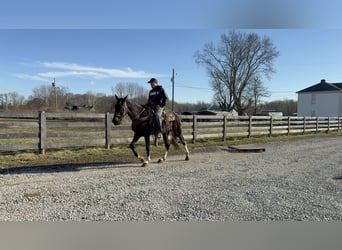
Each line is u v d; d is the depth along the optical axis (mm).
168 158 9047
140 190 5398
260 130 16797
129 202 4719
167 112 8219
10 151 9070
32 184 5641
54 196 4934
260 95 51125
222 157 9500
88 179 6117
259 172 7211
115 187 5559
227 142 13758
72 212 4250
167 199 4910
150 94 8156
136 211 4344
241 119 15508
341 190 5656
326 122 22781
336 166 8156
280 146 12984
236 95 51188
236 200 4926
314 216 4266
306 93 47094
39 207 4418
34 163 7691
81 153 9375
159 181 6102
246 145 12945
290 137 17500
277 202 4859
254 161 8812
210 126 14484
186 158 8797
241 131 15984
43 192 5141
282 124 18531
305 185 5996
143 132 7773
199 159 9016
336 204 4801
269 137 16766
